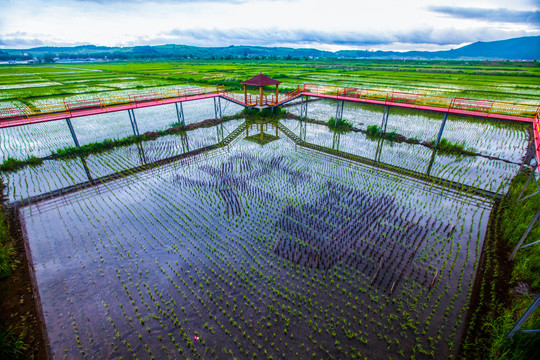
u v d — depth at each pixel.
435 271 8.77
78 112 18.55
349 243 10.06
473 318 7.28
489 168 15.99
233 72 63.44
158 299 8.00
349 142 20.59
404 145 19.83
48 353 6.60
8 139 21.20
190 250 9.80
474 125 24.30
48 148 19.39
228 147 19.91
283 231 10.73
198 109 31.89
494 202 12.52
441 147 18.88
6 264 8.76
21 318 7.37
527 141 20.27
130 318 7.43
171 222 11.31
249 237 10.42
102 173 15.76
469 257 9.33
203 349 6.70
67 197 13.27
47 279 8.59
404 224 11.05
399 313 7.51
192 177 15.20
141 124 25.45
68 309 7.67
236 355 6.55
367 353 6.57
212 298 8.00
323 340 6.87
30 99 32.44
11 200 12.96
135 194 13.52
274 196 13.16
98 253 9.66
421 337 6.91
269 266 9.10
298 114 28.42
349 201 12.72
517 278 8.41
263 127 24.75
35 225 11.12
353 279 8.56
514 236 9.87
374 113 28.66
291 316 7.47
